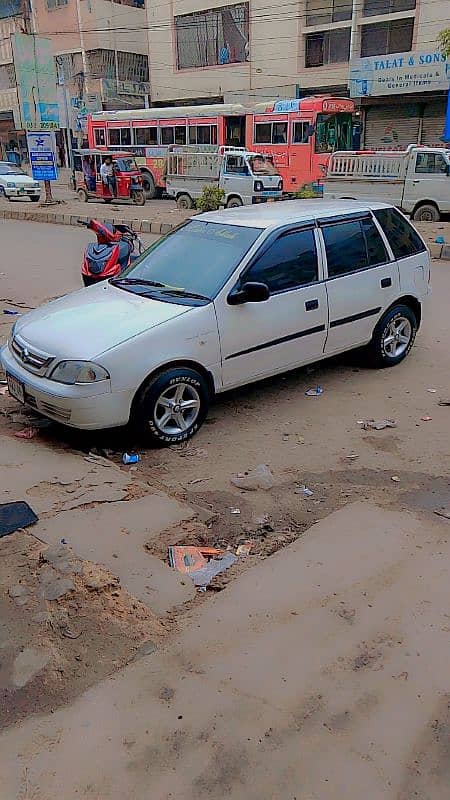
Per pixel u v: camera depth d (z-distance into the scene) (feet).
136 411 15.48
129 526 12.32
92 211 72.28
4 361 16.79
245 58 115.24
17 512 12.57
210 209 66.13
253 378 17.58
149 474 14.89
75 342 15.12
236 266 16.92
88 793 7.33
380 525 12.55
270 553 11.87
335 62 104.99
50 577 10.50
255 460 15.52
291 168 77.82
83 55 134.62
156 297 16.74
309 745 7.89
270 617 10.02
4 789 7.36
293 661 9.17
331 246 18.93
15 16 143.23
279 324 17.53
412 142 94.99
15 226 64.49
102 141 101.96
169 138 91.91
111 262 25.07
